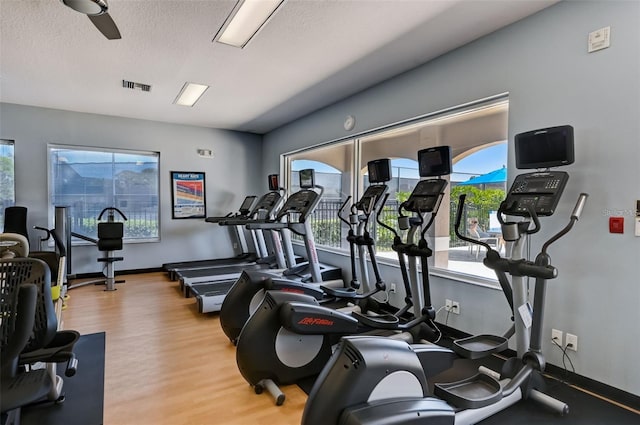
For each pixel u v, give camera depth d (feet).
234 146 22.81
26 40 10.14
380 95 13.73
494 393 6.56
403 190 13.74
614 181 7.45
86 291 16.40
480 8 8.61
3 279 5.66
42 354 5.87
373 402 5.31
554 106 8.45
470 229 11.25
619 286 7.41
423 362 7.11
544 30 8.64
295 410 7.25
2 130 16.67
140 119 19.85
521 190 7.52
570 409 7.09
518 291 7.39
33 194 17.34
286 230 15.64
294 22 9.25
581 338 8.00
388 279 13.73
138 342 10.69
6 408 4.75
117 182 19.70
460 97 10.66
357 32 9.76
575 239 8.07
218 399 7.65
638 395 7.17
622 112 7.33
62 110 17.92
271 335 7.95
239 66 12.13
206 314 13.33
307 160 19.93
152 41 10.26
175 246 21.13
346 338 5.74
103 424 6.75
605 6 7.57
